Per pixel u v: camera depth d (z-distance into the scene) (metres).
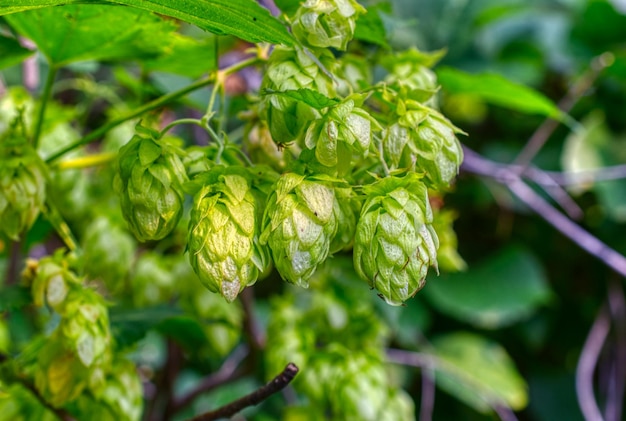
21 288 0.44
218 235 0.34
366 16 0.42
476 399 0.74
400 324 0.74
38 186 0.41
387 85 0.40
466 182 0.80
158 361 0.73
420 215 0.34
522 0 0.89
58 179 0.54
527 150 0.78
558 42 0.86
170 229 0.37
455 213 0.70
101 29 0.44
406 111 0.37
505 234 0.84
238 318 0.54
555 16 0.89
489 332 0.85
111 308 0.49
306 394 0.51
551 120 0.73
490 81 0.54
